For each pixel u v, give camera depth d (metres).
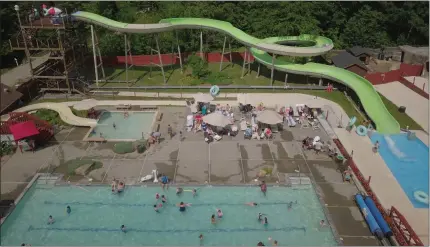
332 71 57.72
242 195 34.94
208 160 39.53
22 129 40.28
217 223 31.88
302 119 47.66
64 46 55.22
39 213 33.09
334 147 41.91
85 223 32.03
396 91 58.66
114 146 42.06
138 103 52.53
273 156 40.31
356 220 31.84
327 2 85.50
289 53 55.34
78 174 37.34
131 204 33.94
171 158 39.88
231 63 71.50
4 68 66.25
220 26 63.72
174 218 32.47
